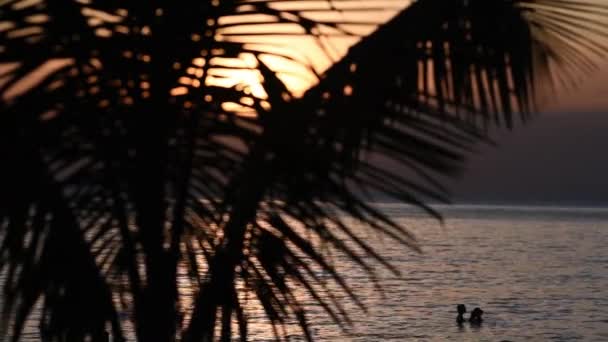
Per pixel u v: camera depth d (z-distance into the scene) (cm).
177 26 952
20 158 857
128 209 997
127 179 966
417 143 991
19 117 858
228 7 952
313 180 993
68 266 918
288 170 996
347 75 1004
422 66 1018
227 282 1070
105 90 924
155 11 948
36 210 884
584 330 15262
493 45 1044
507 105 1035
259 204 1028
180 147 988
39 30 880
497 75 1041
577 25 1065
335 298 1098
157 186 995
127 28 939
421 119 1002
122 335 950
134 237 1005
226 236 1055
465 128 1005
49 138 878
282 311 1088
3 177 855
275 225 1036
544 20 1078
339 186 991
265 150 992
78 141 922
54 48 880
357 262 1032
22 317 909
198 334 1072
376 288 1066
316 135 986
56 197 898
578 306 18625
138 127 959
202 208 1039
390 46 1018
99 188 954
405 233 1001
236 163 1007
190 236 1087
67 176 916
